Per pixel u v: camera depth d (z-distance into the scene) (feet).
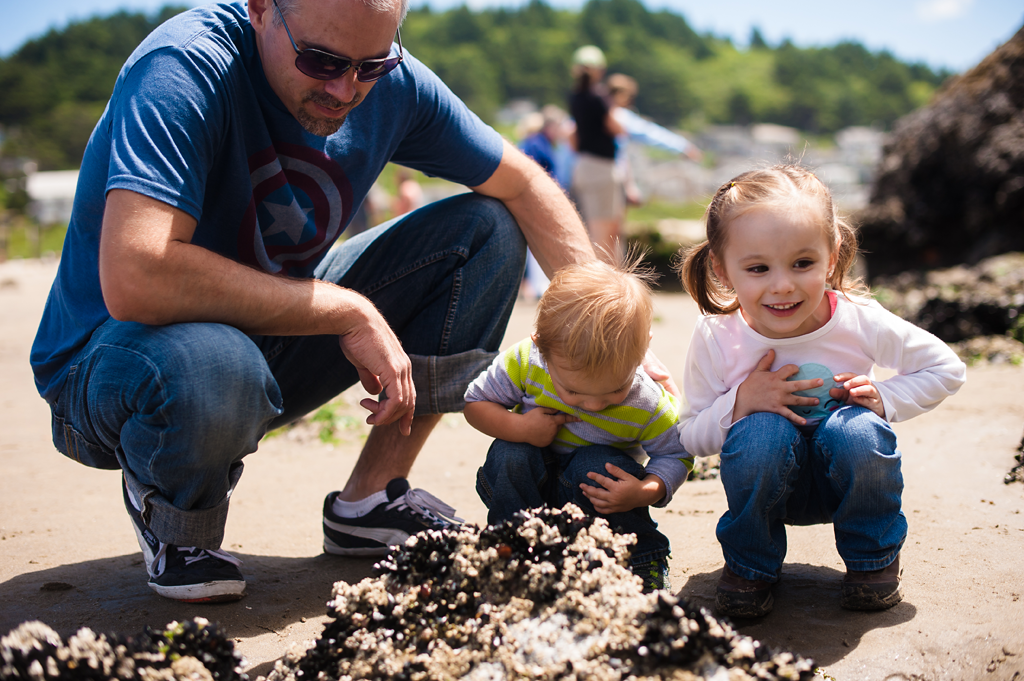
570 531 5.79
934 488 9.21
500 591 5.54
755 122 477.77
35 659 4.54
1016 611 6.35
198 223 7.32
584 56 28.43
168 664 4.83
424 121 8.19
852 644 6.19
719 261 6.96
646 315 6.64
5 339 24.61
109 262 6.21
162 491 6.80
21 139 272.92
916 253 24.58
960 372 6.80
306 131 7.45
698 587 7.27
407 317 8.46
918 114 25.88
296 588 7.50
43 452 13.08
